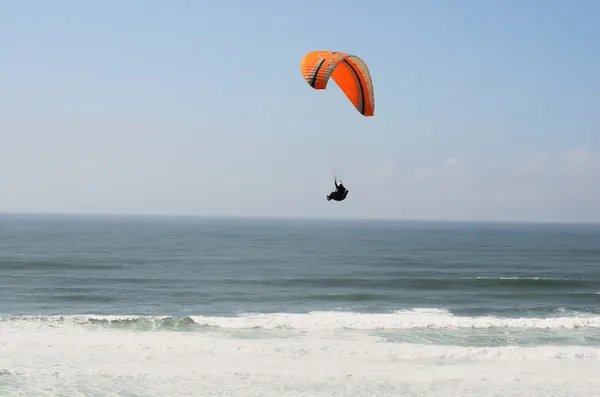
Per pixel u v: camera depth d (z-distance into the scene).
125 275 43.75
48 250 70.88
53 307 29.17
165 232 153.25
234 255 68.88
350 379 16.00
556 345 20.30
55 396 14.41
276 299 32.41
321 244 101.69
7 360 16.95
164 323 21.91
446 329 22.22
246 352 18.39
